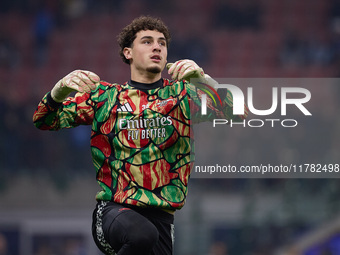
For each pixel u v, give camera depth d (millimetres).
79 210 49594
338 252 42375
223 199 46344
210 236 45719
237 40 64062
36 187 49781
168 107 14250
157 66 14438
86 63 63469
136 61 14570
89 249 49500
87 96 14672
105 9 67125
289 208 44125
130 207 14031
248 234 44250
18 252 49250
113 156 14227
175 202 14023
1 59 61125
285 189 44531
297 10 66875
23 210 49375
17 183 49812
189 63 13812
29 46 63219
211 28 65750
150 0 67688
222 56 62875
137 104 14344
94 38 64750
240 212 45969
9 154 50781
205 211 45875
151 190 13992
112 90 14648
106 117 14398
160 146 14086
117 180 14156
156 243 14109
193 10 67062
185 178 14219
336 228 42719
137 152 14086
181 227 45219
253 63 62844
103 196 14273
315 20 66312
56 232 49562
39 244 49469
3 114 52438
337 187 44312
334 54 62406
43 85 60344
